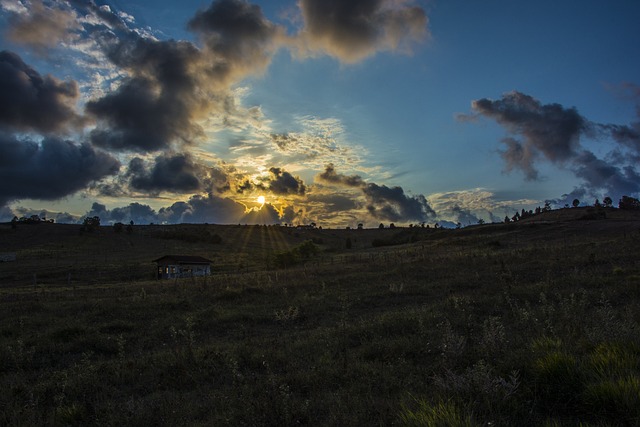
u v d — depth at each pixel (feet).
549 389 16.51
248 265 236.84
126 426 18.63
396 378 22.30
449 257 122.01
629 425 13.44
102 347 40.19
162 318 54.95
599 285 56.65
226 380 26.45
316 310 56.80
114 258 285.43
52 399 24.12
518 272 79.56
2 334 47.52
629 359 17.95
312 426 16.85
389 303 60.13
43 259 278.67
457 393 16.76
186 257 214.90
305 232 590.14
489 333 26.09
